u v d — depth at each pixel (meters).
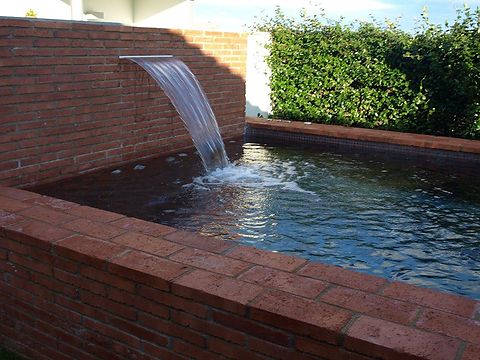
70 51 4.81
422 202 4.76
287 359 2.01
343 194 4.93
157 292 2.32
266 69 9.20
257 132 7.94
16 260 2.86
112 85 5.36
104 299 2.53
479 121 7.35
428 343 1.81
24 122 4.47
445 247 3.73
